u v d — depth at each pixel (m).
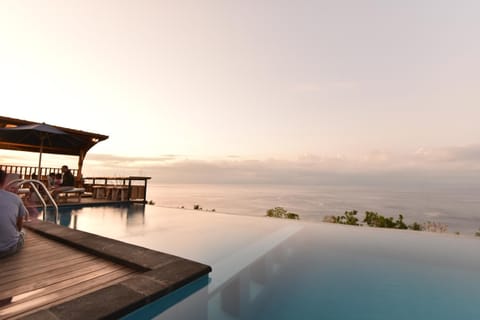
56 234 3.56
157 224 5.88
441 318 2.31
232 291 2.68
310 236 5.33
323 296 2.71
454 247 4.61
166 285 2.07
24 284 2.07
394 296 2.71
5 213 2.61
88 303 1.72
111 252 2.83
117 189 9.08
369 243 4.84
